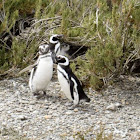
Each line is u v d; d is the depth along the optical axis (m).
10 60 16.81
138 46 15.04
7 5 17.58
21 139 11.02
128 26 15.49
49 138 11.23
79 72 16.17
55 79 16.98
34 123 12.21
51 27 18.05
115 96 15.14
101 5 17.02
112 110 13.62
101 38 15.94
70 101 14.29
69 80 13.37
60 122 12.38
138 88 16.22
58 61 13.55
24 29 19.44
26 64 16.80
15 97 14.38
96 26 16.61
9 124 12.02
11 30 19.25
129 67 17.78
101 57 15.02
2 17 17.64
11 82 16.09
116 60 15.41
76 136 11.41
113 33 15.54
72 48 18.42
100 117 12.93
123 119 12.84
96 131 11.76
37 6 18.33
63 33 17.61
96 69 15.20
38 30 17.75
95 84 15.31
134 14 15.06
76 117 12.84
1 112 12.89
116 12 15.59
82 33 17.88
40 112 13.09
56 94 15.00
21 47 16.52
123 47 15.87
